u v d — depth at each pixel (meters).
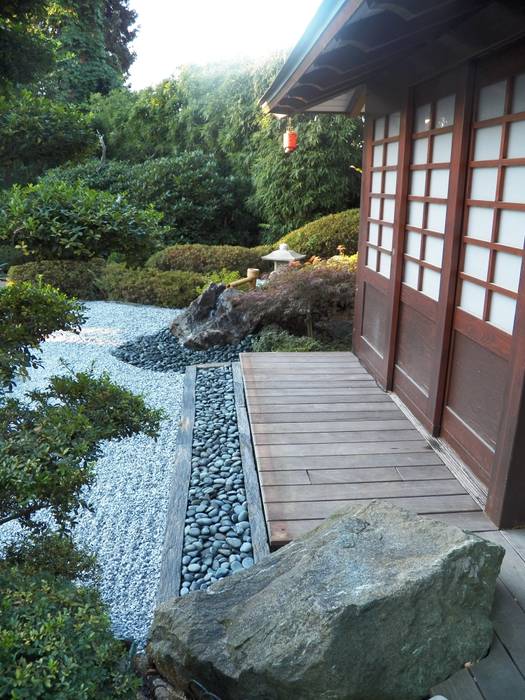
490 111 2.54
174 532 2.57
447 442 3.05
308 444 3.13
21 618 1.26
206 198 11.45
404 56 3.23
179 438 3.58
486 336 2.56
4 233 1.57
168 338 6.25
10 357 1.49
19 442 1.41
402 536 1.80
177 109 13.10
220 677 1.58
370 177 4.37
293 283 5.68
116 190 11.31
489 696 1.53
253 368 4.53
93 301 8.23
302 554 1.86
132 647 1.78
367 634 1.49
